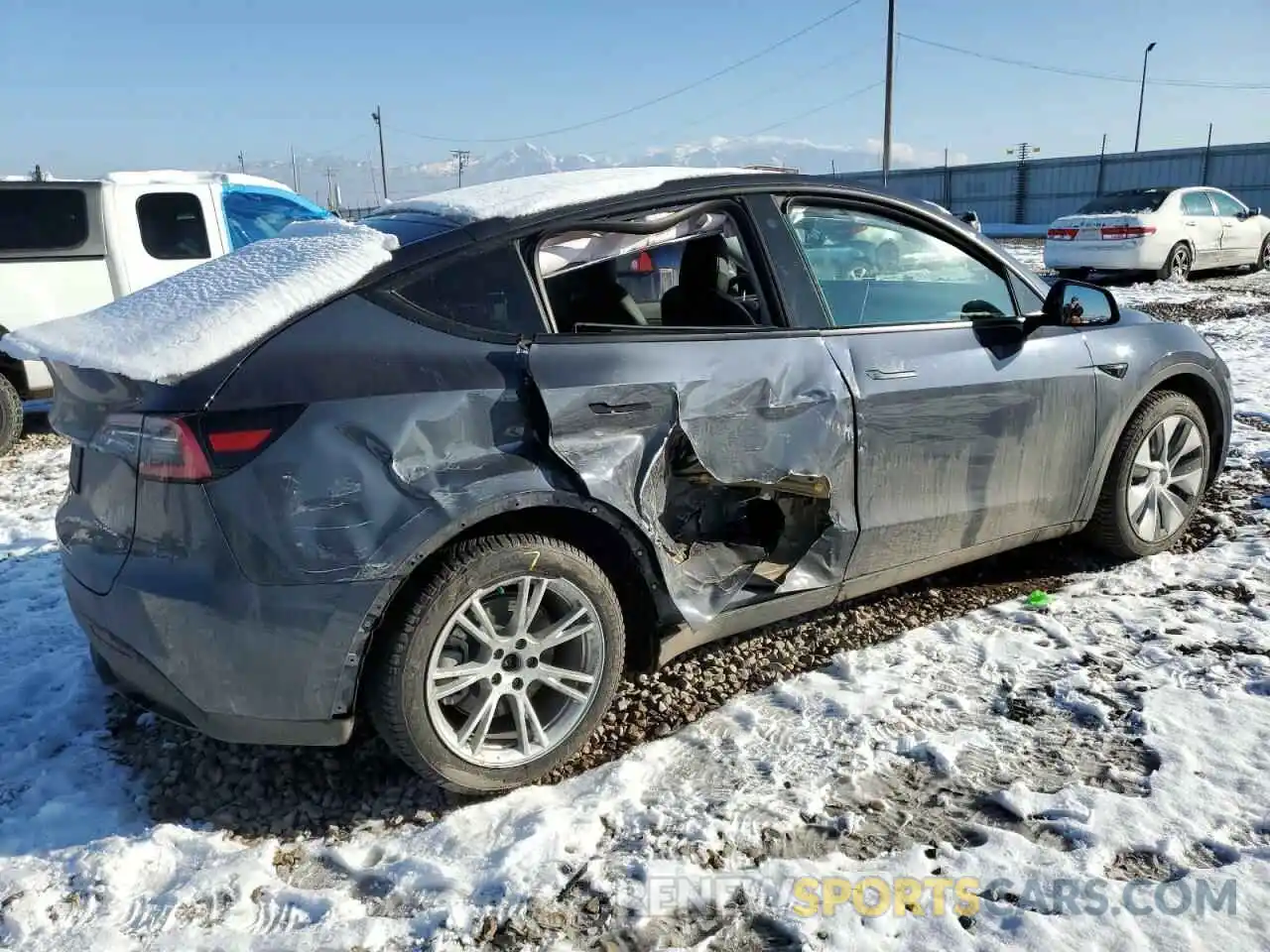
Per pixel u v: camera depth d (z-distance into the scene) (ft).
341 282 8.20
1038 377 11.66
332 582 7.66
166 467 7.64
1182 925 6.82
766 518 11.05
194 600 7.66
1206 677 10.15
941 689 10.21
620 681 10.53
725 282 10.41
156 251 25.43
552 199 9.30
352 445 7.75
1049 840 7.84
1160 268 48.85
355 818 8.50
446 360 8.29
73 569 8.79
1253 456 18.08
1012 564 13.48
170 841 8.14
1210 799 8.16
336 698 7.90
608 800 8.49
